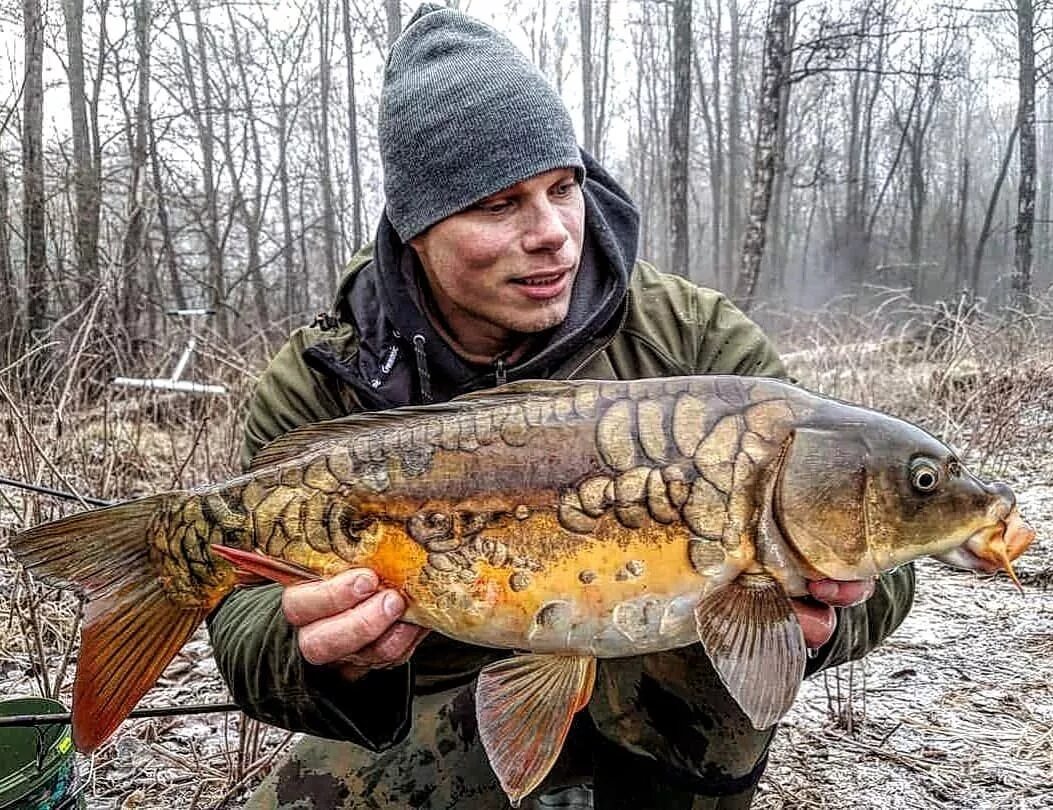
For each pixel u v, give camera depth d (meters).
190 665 1.40
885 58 10.16
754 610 0.61
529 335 0.81
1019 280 6.72
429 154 0.74
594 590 0.62
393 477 0.64
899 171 13.38
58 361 2.49
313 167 8.27
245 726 1.05
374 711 0.70
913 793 1.02
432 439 0.64
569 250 0.75
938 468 0.61
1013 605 1.57
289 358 0.87
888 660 1.36
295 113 7.68
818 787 1.03
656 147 11.75
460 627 0.63
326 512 0.64
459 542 0.63
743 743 0.74
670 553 0.61
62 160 5.37
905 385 3.02
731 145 11.35
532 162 0.73
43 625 1.39
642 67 11.99
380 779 0.79
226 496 0.66
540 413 0.64
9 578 1.52
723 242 14.78
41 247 4.19
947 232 12.99
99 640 0.66
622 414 0.63
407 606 0.64
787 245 11.60
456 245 0.74
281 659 0.70
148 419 2.46
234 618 0.76
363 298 0.85
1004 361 2.99
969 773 1.05
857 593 0.62
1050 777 1.04
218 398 2.28
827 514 0.61
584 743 0.82
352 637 0.62
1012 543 0.62
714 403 0.63
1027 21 6.89
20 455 1.59
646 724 0.75
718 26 11.39
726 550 0.61
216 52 7.12
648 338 0.82
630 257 0.83
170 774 1.09
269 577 0.64
